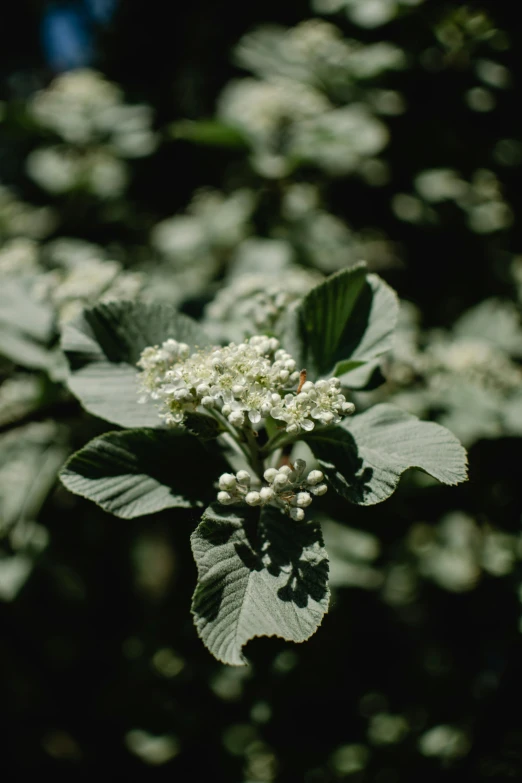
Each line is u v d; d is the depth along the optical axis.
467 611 3.26
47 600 3.71
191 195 4.77
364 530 3.09
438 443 1.52
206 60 5.45
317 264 3.83
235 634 1.33
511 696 2.92
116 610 3.98
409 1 3.80
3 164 4.75
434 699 3.25
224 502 1.50
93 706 3.83
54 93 4.53
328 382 1.56
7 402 2.67
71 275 2.70
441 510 3.05
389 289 1.83
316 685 3.15
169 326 1.90
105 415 1.74
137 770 3.69
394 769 3.12
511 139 4.05
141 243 4.55
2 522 2.62
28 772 3.82
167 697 3.47
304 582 1.42
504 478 2.95
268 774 3.38
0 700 3.90
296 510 1.46
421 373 2.89
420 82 3.97
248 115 3.96
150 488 1.64
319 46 4.13
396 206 3.96
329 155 3.78
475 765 2.93
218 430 1.64
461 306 3.96
